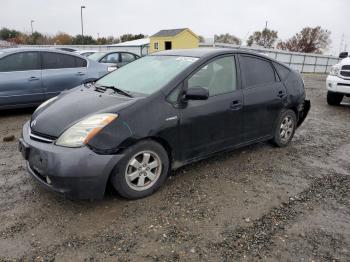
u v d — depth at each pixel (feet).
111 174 10.45
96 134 9.86
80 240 9.05
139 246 8.86
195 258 8.46
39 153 10.05
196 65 12.50
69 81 24.21
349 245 9.21
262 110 15.03
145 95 11.46
